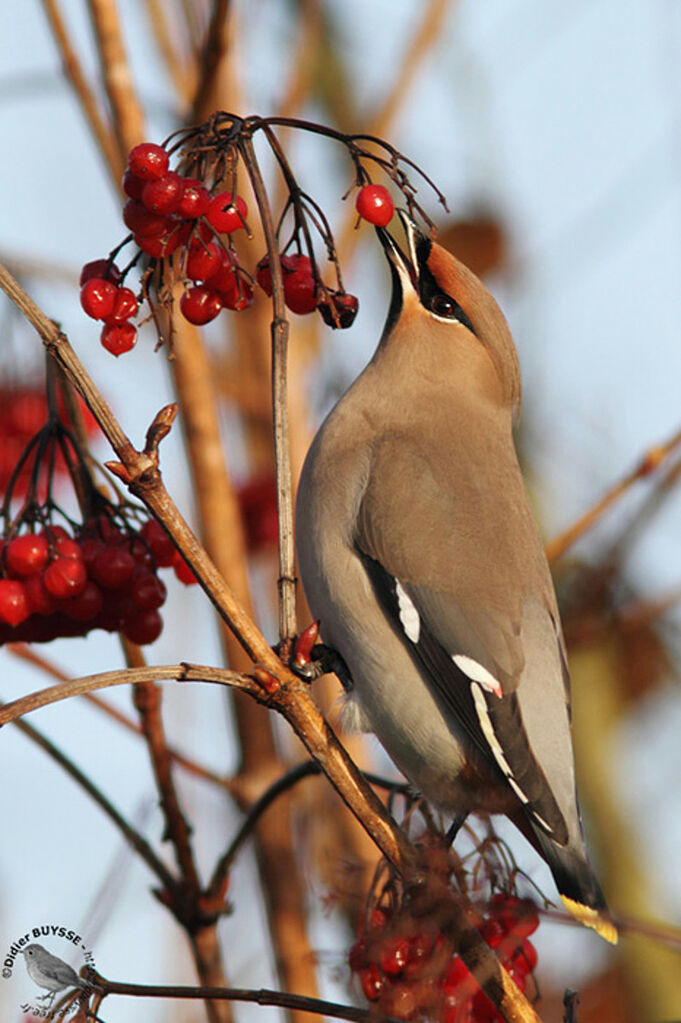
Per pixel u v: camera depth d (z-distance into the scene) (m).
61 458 10.63
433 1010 8.40
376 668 9.79
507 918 8.84
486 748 9.48
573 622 13.66
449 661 9.69
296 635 7.79
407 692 9.71
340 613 9.94
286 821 10.42
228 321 12.51
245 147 7.78
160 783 9.63
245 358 12.38
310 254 8.34
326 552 10.04
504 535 10.08
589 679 14.54
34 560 8.80
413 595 9.81
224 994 7.43
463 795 9.68
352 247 12.45
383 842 8.06
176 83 11.91
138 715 9.65
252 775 10.73
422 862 8.34
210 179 8.27
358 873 9.77
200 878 9.84
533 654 9.88
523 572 10.08
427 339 10.88
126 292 7.91
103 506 9.15
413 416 10.52
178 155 7.96
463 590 9.80
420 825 9.61
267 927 10.20
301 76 12.34
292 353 12.40
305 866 10.61
